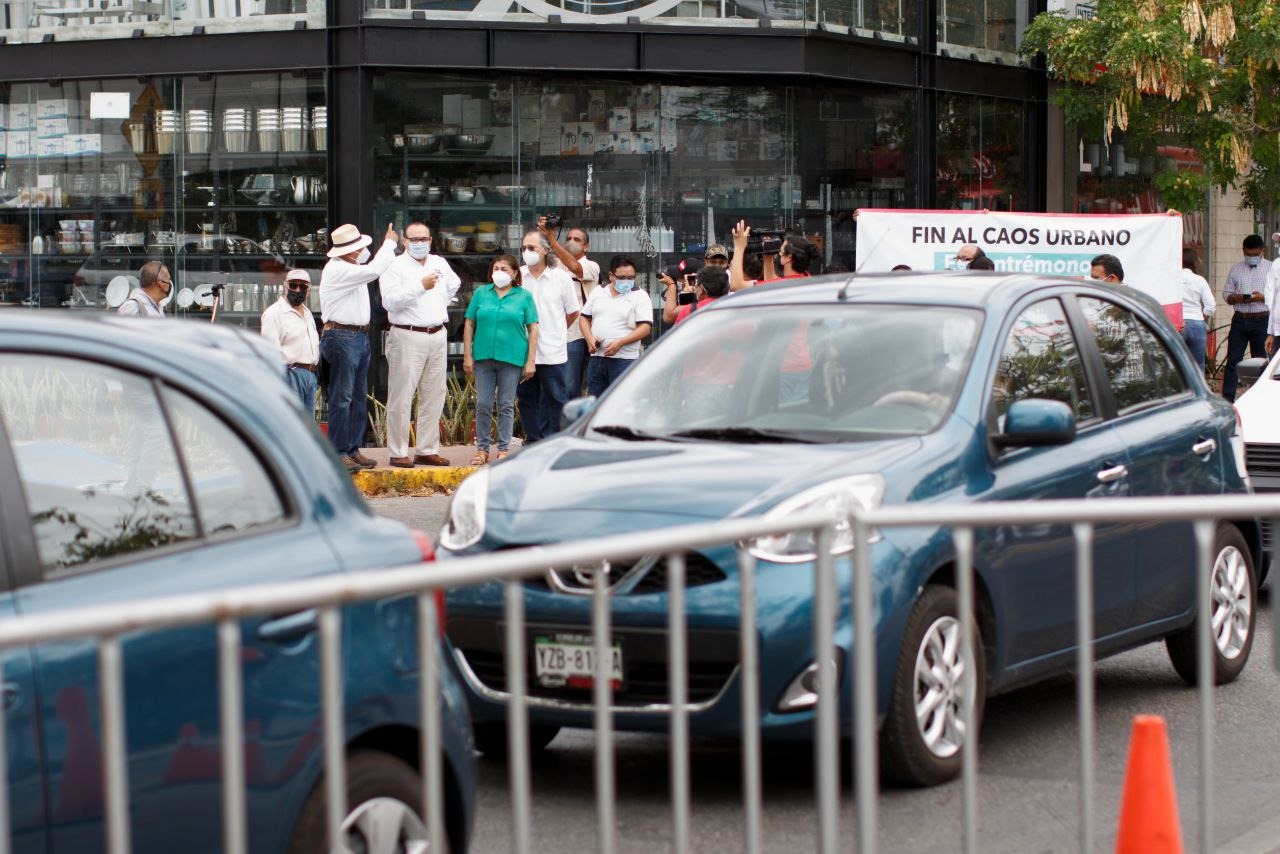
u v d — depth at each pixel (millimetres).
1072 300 8047
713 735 6199
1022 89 22750
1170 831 4508
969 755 4391
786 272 13766
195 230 19906
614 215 20141
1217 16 21359
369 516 4578
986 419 7094
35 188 20297
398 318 16422
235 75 19734
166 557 4125
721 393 7531
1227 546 8203
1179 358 8625
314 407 15992
